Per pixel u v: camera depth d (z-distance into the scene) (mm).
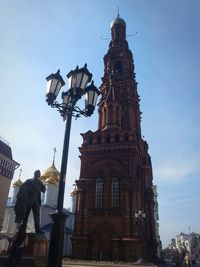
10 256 11812
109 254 35906
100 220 38500
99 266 27156
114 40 64625
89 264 27500
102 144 43688
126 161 41562
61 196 9469
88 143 44781
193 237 144500
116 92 54500
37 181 14305
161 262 50375
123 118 52156
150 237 46719
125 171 40656
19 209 12820
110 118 49094
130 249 34844
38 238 12945
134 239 35156
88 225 38656
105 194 39969
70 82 11992
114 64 59594
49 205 58219
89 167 42781
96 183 41906
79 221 39125
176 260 43844
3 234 50375
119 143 42844
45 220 53812
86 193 41000
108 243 36750
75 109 12219
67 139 10711
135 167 41125
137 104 55469
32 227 41500
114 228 37188
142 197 46062
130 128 50406
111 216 38188
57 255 8516
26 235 12930
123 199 38750
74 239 37875
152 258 44062
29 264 11742
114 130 44750
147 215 48344
